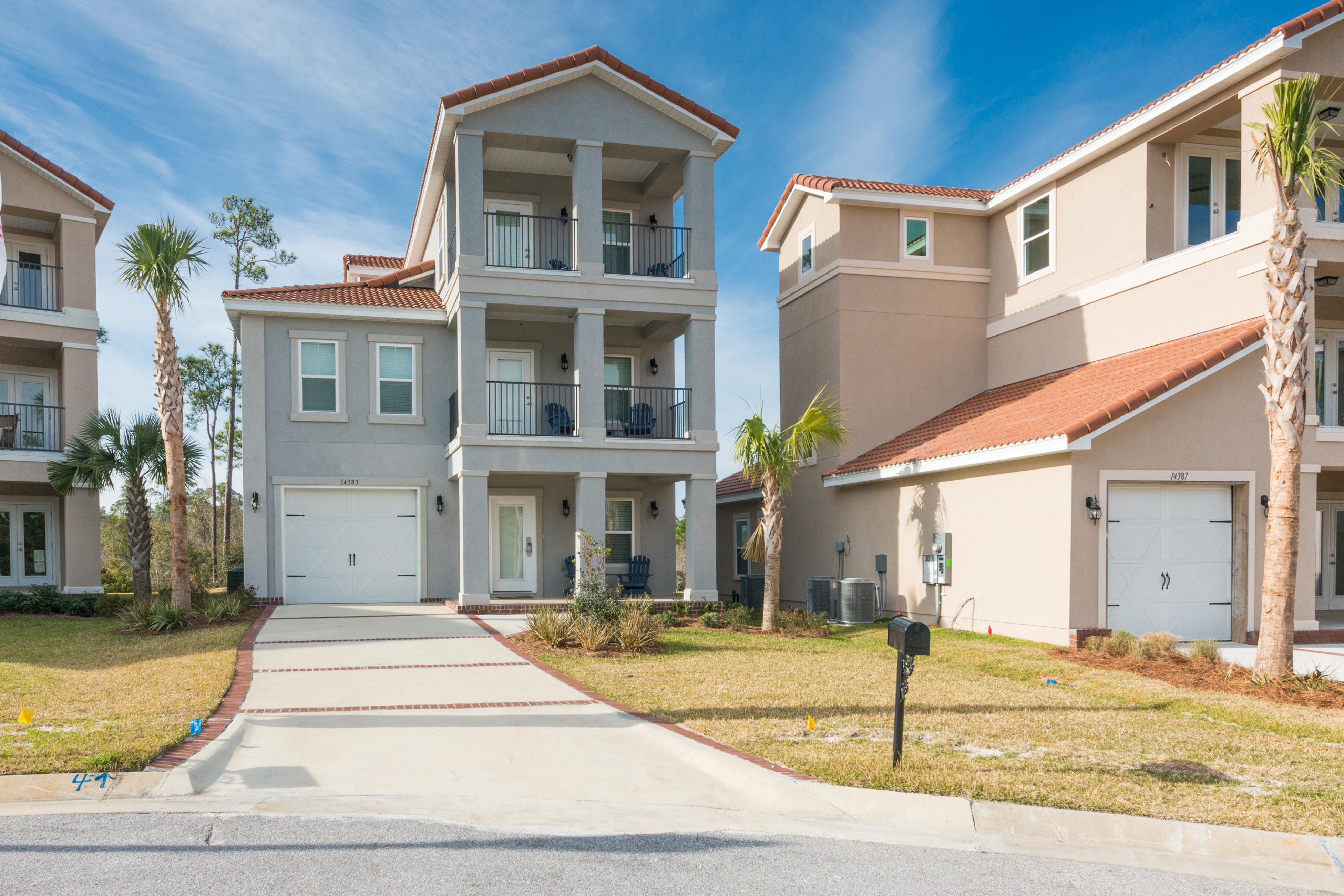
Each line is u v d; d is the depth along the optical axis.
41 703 8.50
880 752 7.24
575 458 17.77
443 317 19.64
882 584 18.58
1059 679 10.98
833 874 4.92
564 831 5.56
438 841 5.32
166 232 14.98
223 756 7.02
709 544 18.27
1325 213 14.46
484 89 17.09
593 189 17.98
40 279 21.53
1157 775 6.76
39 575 22.02
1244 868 5.20
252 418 18.80
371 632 14.24
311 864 4.90
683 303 18.41
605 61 17.77
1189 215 16.81
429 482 19.69
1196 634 14.13
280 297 19.06
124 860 4.91
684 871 4.92
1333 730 8.16
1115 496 13.88
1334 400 17.39
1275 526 10.34
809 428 15.84
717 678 10.77
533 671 11.04
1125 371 15.59
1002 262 20.53
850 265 20.11
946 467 15.94
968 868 5.06
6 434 19.91
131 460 18.45
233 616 16.03
